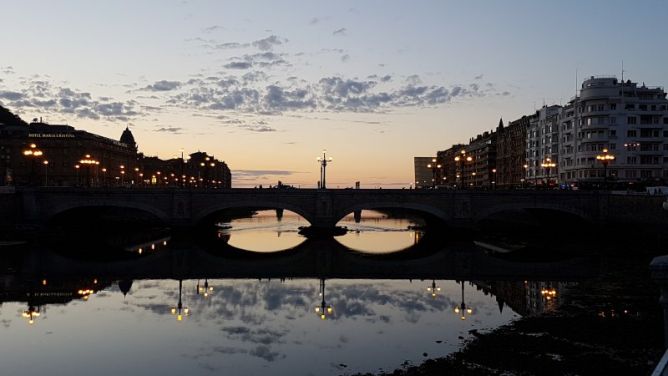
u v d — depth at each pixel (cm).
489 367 2675
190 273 6106
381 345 3159
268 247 9019
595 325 3459
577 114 14488
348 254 8025
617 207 9719
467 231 10544
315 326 3631
